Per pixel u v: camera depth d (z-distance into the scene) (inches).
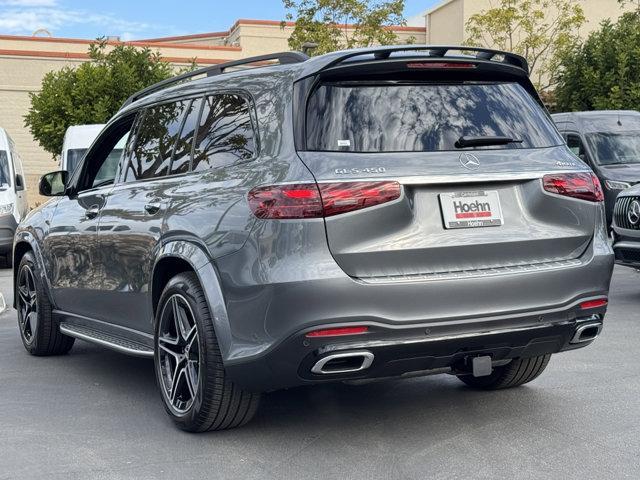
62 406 216.7
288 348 161.8
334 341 159.9
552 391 219.1
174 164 205.2
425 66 177.8
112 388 235.0
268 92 181.0
